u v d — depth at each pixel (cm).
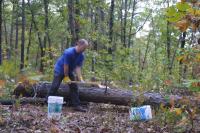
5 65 285
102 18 2391
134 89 871
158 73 1238
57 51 1492
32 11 2544
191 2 332
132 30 3203
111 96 885
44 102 872
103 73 1236
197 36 404
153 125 618
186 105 520
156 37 2839
